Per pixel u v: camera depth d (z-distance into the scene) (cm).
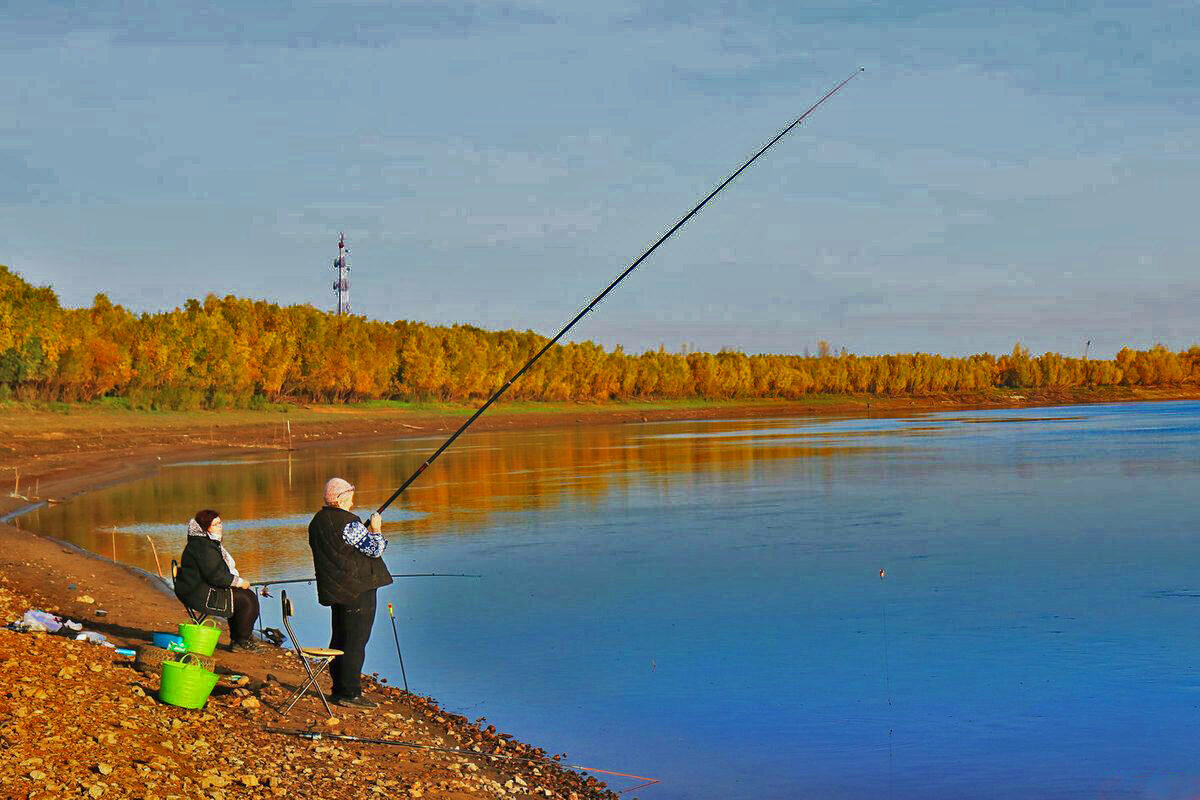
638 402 17538
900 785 1023
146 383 8950
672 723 1207
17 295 7738
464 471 5266
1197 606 1917
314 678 1021
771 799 983
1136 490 4081
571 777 1007
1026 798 1000
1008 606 1923
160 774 741
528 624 1752
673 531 2952
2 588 1584
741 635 1677
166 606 1559
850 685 1377
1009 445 7100
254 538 2727
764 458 6028
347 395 12388
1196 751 1127
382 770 885
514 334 16400
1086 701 1306
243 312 10844
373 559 1059
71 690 907
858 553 2552
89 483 4512
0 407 7181
